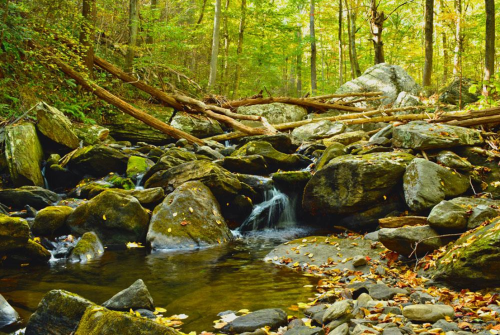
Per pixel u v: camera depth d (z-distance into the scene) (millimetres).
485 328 3016
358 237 6215
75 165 8891
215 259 5633
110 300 3582
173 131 11797
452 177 6742
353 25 20000
